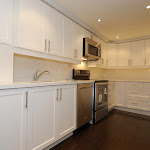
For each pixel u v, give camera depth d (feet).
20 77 5.94
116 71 14.33
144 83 10.61
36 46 5.44
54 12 6.40
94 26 9.41
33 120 4.37
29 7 5.13
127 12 7.29
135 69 13.08
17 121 3.85
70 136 6.54
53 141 5.21
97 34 10.63
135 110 11.21
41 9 5.67
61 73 8.44
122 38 12.35
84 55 8.76
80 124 7.09
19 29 4.76
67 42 7.35
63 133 5.80
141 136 6.57
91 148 5.42
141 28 9.72
